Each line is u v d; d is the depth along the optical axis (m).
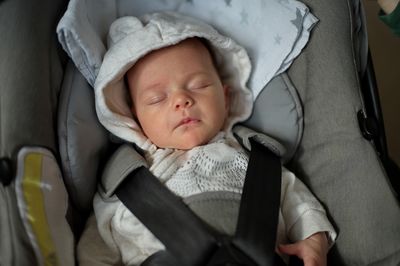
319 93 0.94
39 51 0.82
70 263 0.78
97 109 0.91
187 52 0.93
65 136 0.84
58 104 0.86
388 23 0.98
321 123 0.94
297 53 0.95
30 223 0.71
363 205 0.87
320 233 0.88
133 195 0.87
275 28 0.98
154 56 0.93
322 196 0.94
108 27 0.99
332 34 0.92
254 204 0.84
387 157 0.91
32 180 0.74
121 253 0.87
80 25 0.87
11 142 0.72
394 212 0.85
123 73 0.93
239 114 1.03
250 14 1.00
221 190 0.86
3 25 0.82
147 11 1.03
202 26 0.96
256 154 0.93
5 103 0.75
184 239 0.81
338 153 0.92
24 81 0.78
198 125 0.92
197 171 0.90
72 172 0.85
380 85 1.52
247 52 1.01
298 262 0.89
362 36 0.92
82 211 0.93
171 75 0.91
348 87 0.90
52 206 0.77
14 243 0.68
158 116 0.92
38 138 0.77
